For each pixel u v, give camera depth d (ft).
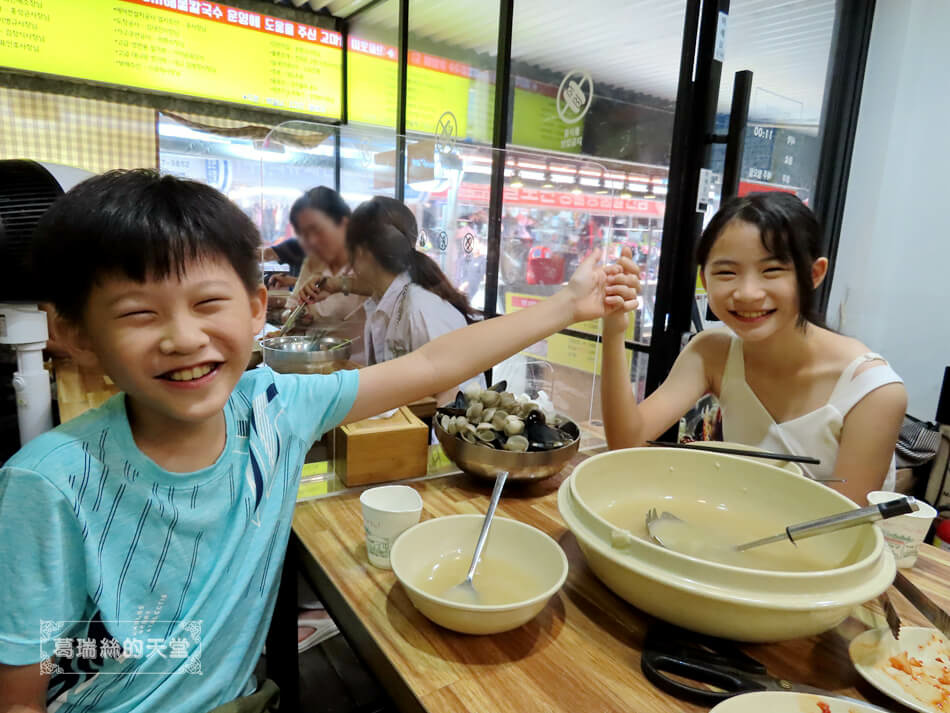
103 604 2.27
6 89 8.77
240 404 2.76
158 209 2.02
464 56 10.15
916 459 6.68
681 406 4.78
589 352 5.89
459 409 3.98
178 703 2.45
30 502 2.09
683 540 2.68
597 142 8.96
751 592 2.00
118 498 2.26
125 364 2.09
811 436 4.29
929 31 8.04
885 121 8.49
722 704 1.85
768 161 8.34
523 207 6.52
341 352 4.76
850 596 2.00
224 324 2.20
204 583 2.50
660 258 7.38
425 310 5.50
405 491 3.07
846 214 9.09
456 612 2.16
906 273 8.54
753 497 3.01
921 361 8.48
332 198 5.14
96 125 9.34
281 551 2.91
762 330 4.05
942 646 2.32
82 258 1.99
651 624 2.44
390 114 11.34
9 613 2.12
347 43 11.62
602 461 3.03
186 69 9.98
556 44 9.10
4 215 4.09
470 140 10.28
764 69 8.07
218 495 2.52
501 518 2.78
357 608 2.48
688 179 7.03
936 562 3.07
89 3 8.96
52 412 5.59
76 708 2.34
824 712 1.86
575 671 2.14
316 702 4.58
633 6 7.86
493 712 1.93
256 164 5.40
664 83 8.41
